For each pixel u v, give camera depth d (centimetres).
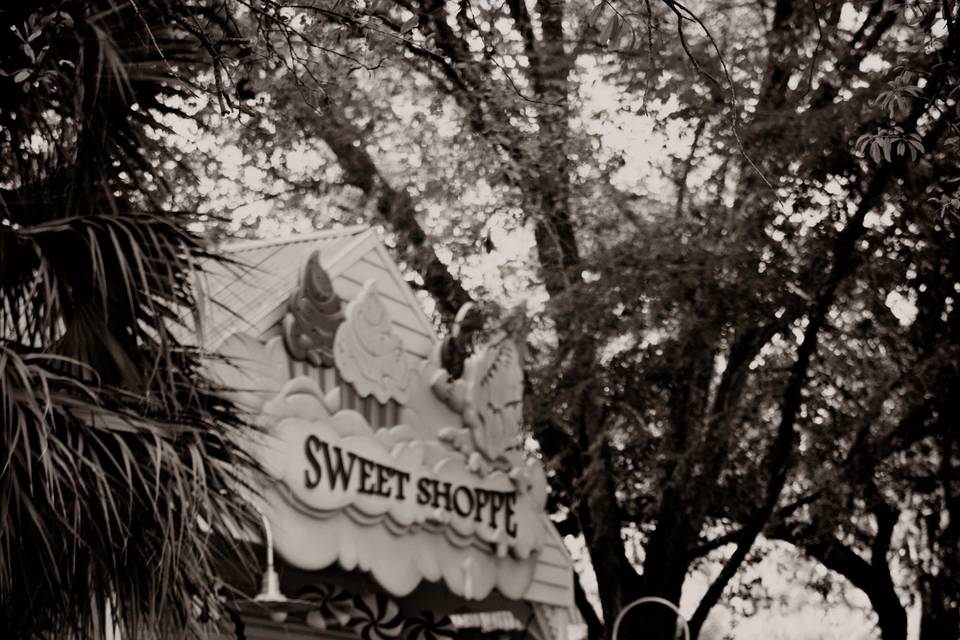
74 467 661
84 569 697
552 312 1540
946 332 1677
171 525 684
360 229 1320
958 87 925
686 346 1566
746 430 1744
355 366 1240
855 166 1545
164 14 831
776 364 1706
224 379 1103
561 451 1728
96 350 723
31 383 676
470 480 1351
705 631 2622
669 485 1627
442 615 1433
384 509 1230
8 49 776
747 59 1634
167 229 729
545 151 1611
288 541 1131
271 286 1207
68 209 758
